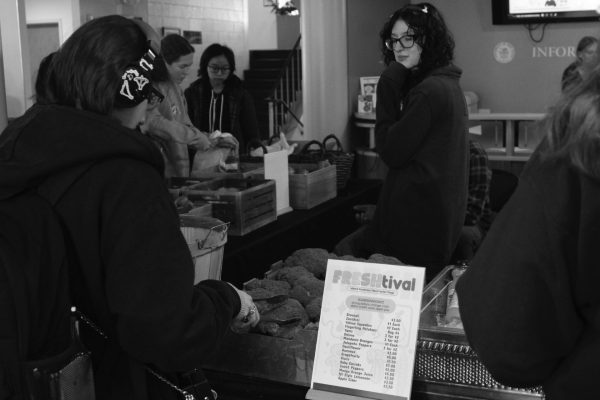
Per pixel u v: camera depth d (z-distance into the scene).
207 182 3.37
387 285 1.67
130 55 1.41
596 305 1.08
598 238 1.03
